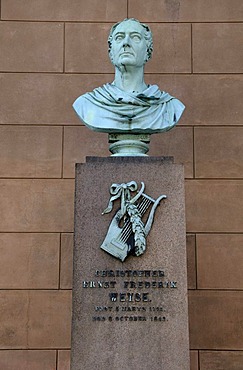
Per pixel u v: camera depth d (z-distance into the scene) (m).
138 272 6.88
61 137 9.91
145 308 6.79
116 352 6.69
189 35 10.27
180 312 6.79
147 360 6.68
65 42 10.23
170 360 6.68
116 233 6.94
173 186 7.11
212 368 9.16
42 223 9.60
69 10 10.33
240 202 9.69
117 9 10.33
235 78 10.13
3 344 9.21
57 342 9.23
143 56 7.63
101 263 6.90
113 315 6.77
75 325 6.75
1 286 9.38
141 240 6.89
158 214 7.04
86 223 7.00
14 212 9.63
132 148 7.43
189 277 9.42
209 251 9.51
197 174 9.77
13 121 9.93
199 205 9.66
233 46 10.23
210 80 10.11
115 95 7.48
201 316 9.31
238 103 10.03
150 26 10.30
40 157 9.83
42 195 9.71
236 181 9.76
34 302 9.35
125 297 6.81
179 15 10.32
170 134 9.91
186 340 6.72
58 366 9.17
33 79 10.09
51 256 9.50
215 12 10.33
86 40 10.25
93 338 6.72
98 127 7.31
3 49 10.18
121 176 7.13
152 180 7.13
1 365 9.15
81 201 7.05
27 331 9.27
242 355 9.20
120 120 7.33
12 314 9.31
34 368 9.16
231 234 9.58
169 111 7.51
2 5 10.32
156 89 7.72
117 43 7.62
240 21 10.31
